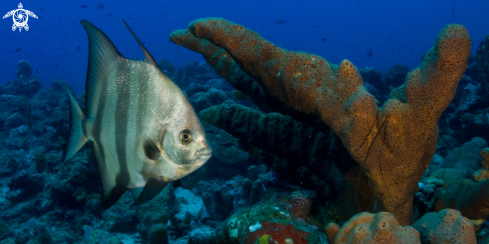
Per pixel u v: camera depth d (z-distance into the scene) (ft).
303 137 11.33
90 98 4.83
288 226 8.75
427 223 7.07
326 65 7.81
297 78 7.85
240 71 11.34
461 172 11.31
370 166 7.39
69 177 22.41
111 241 16.55
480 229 9.27
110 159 4.91
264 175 24.97
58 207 22.15
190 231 19.95
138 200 4.62
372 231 5.65
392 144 7.06
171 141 4.61
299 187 12.46
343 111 7.30
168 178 4.75
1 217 23.84
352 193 10.34
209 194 22.52
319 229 9.30
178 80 53.57
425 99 6.78
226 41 8.64
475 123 24.80
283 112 11.07
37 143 35.83
